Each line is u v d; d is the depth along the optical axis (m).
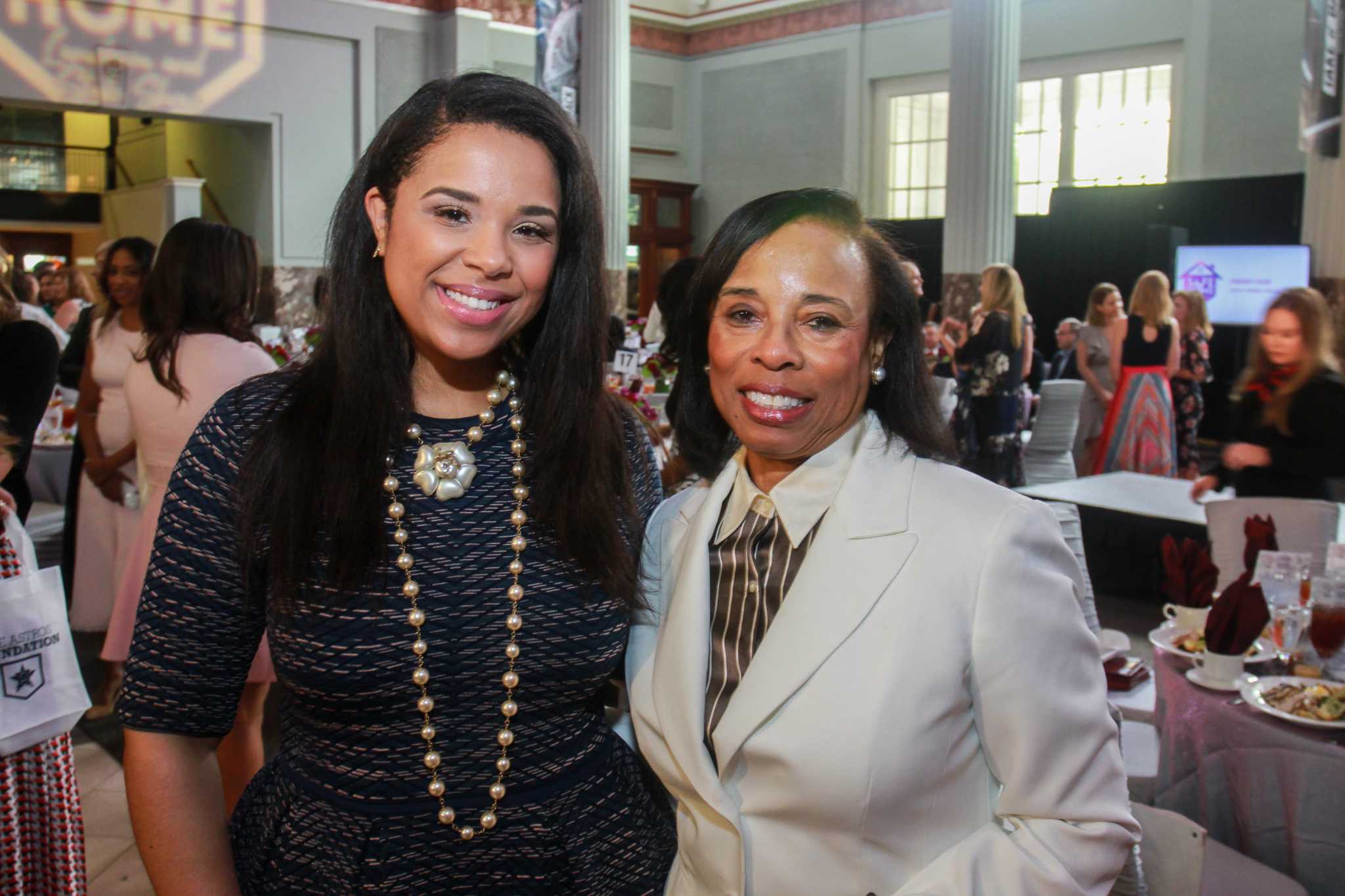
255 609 1.11
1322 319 3.47
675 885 1.21
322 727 1.10
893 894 1.01
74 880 1.46
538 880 1.12
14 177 13.95
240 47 10.64
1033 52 11.81
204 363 2.41
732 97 14.74
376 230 1.12
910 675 1.01
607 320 1.21
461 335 1.08
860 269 1.10
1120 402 6.58
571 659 1.14
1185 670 2.39
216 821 1.09
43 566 5.01
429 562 1.10
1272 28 10.09
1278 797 2.08
